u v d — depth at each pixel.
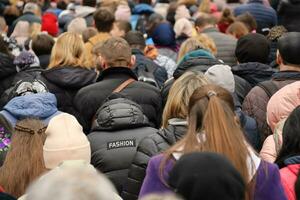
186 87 10.60
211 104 8.88
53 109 13.40
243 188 6.80
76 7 32.78
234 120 8.90
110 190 6.34
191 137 8.83
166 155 8.75
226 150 8.64
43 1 40.75
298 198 9.20
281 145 10.58
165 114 10.73
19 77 17.34
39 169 10.29
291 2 27.72
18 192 10.21
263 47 16.72
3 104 15.92
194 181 6.70
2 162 12.22
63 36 16.34
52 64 16.12
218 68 13.13
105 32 22.42
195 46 17.56
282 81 14.46
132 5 38.03
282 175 9.66
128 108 12.56
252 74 16.39
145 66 19.12
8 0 40.19
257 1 27.34
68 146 10.41
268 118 12.66
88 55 20.22
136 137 12.34
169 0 39.97
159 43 23.70
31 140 10.46
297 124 9.91
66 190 6.19
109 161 12.16
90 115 14.59
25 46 23.78
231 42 22.06
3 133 12.70
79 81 15.87
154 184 8.66
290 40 14.46
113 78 14.80
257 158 8.85
